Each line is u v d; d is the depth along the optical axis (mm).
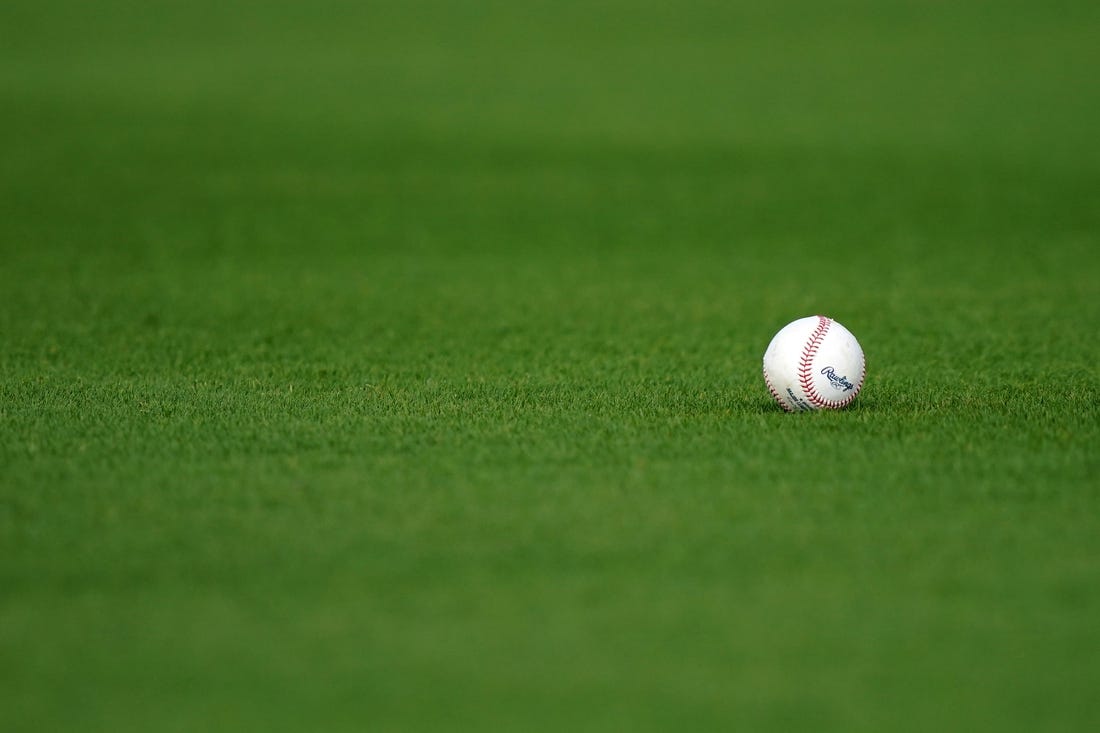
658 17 199875
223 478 30625
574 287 74625
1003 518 27281
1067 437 33625
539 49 181125
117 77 162000
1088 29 181250
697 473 30688
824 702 19641
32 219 96875
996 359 50188
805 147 126375
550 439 34188
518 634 21906
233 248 88312
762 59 172500
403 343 56156
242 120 139625
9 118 138000
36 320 61531
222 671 20688
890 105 145125
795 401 36812
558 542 26078
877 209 102000
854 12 198125
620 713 19359
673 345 55500
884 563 24828
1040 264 80000
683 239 93000
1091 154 119750
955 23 189000
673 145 128500
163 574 24531
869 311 64562
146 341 56156
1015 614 22516
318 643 21625
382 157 123812
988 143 125938
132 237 91500
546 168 119625
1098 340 54500
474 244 91438
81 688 20172
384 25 197375
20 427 36188
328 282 75688
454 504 28531
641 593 23516
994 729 18891
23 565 24953
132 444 33906
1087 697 19734
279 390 43406
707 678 20375
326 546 25938
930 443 33094
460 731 18891
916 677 20359
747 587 23750
